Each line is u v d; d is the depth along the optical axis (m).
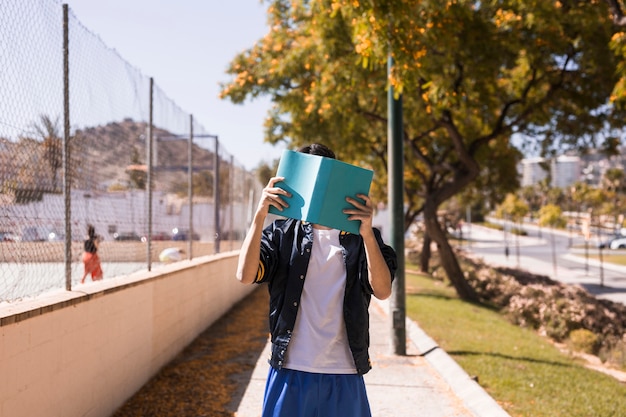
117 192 6.49
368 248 2.68
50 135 4.60
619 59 12.94
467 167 16.62
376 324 11.26
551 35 12.86
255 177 20.95
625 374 9.71
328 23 10.96
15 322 3.64
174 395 6.05
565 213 110.31
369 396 6.18
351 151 18.88
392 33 7.56
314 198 2.62
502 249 66.00
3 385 3.51
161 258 8.66
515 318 14.32
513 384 6.72
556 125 17.36
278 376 2.72
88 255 5.84
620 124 16.09
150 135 7.56
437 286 21.80
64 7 4.80
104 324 5.20
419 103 14.19
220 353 8.19
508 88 16.45
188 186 9.89
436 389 6.48
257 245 2.67
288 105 16.00
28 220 4.31
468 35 12.31
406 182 26.25
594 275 36.81
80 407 4.66
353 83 11.73
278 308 2.78
